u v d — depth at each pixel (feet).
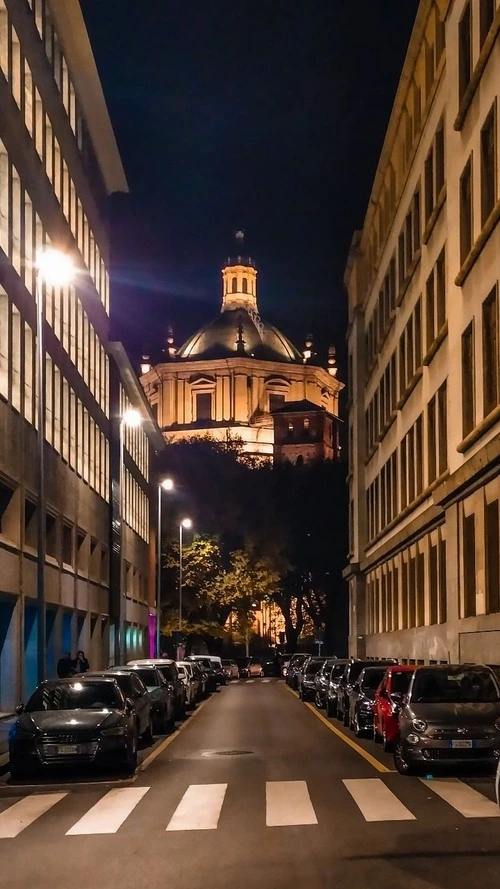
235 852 35.29
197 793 49.90
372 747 72.38
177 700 100.48
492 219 83.97
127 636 205.16
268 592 264.31
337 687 102.94
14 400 102.32
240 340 447.83
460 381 98.58
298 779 54.19
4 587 97.45
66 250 137.08
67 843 38.37
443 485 103.14
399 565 149.07
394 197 155.12
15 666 102.17
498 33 83.92
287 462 308.40
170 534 263.90
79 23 132.67
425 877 30.48
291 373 451.53
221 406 441.68
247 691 182.80
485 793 47.24
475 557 93.15
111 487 179.93
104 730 57.88
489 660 85.66
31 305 110.73
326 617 298.35
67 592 135.03
